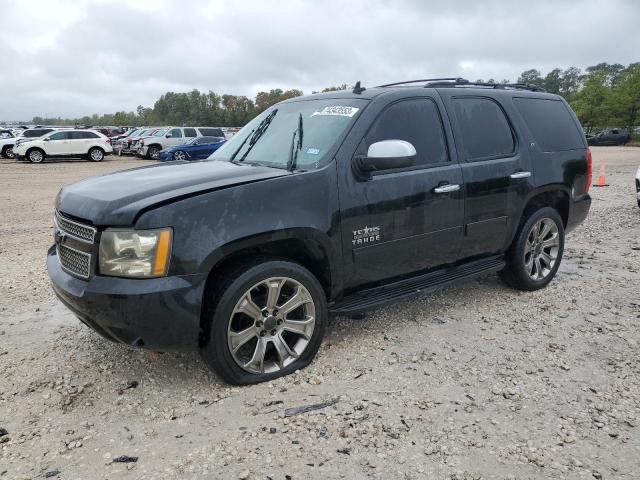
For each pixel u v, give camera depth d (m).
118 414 3.19
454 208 4.35
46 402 3.33
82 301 3.16
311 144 3.93
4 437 2.96
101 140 28.67
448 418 3.12
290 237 3.46
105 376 3.64
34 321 4.62
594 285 5.45
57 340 4.22
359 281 3.93
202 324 3.32
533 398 3.32
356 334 4.27
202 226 3.16
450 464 2.72
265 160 4.11
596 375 3.60
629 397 3.32
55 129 31.45
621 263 6.28
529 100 5.23
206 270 3.17
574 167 5.42
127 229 3.08
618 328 4.36
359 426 3.04
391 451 2.82
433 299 5.08
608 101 54.88
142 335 3.12
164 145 29.36
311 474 2.65
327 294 3.87
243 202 3.31
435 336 4.24
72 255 3.42
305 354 3.67
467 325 4.45
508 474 2.64
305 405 3.25
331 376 3.60
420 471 2.67
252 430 3.01
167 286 3.07
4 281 5.77
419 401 3.29
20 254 7.09
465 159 4.48
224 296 3.25
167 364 3.79
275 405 3.26
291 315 3.71
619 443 2.88
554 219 5.25
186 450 2.84
